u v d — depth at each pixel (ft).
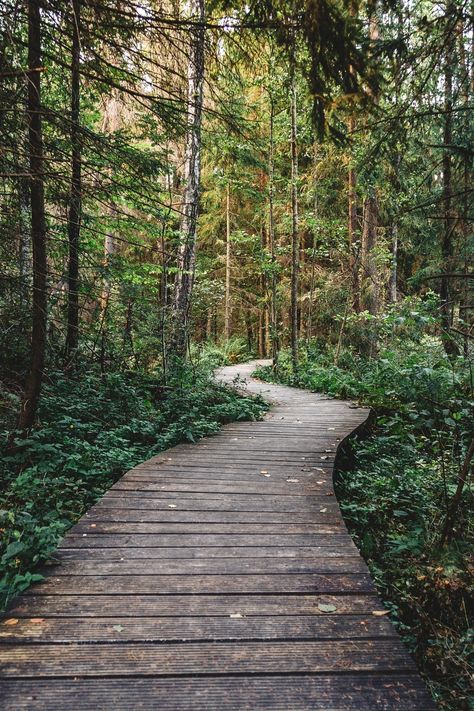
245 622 7.66
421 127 14.73
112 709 5.81
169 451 19.35
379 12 12.23
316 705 5.97
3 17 13.33
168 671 6.48
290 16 12.87
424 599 11.40
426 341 39.65
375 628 7.58
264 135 54.49
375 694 6.17
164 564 9.65
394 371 33.60
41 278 17.49
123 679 6.32
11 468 16.08
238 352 83.30
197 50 16.79
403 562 13.10
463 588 11.70
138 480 15.30
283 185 65.92
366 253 51.42
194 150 36.76
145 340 32.14
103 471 16.25
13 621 7.54
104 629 7.38
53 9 14.49
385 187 23.62
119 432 20.65
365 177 16.10
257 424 25.71
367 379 39.32
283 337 78.28
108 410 23.17
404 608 11.07
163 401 27.43
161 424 23.99
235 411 27.35
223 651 6.93
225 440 21.58
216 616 7.82
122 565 9.56
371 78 12.23
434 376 21.26
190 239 35.47
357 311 54.39
